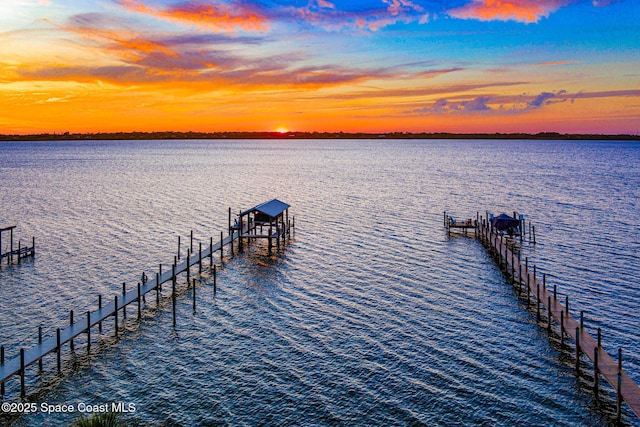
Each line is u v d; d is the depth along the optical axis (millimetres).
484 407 27062
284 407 27094
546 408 26984
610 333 35781
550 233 67812
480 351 33188
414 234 67438
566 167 182875
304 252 58531
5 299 41938
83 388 28891
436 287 45688
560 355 32625
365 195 104750
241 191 110875
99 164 198250
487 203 93625
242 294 44312
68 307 40344
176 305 41719
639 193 106375
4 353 32062
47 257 54844
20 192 106625
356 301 42219
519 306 40938
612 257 55281
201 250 55344
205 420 26047
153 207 87688
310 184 126062
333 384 29281
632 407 25172
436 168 179500
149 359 32250
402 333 35906
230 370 30875
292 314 39594
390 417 26250
